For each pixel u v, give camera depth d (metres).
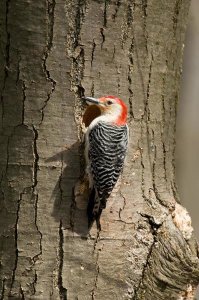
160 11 11.60
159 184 11.94
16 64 11.12
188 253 11.69
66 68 11.10
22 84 11.12
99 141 10.95
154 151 11.88
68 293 11.19
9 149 11.24
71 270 11.20
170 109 12.19
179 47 12.29
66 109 11.16
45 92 11.09
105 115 11.21
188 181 20.14
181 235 11.73
